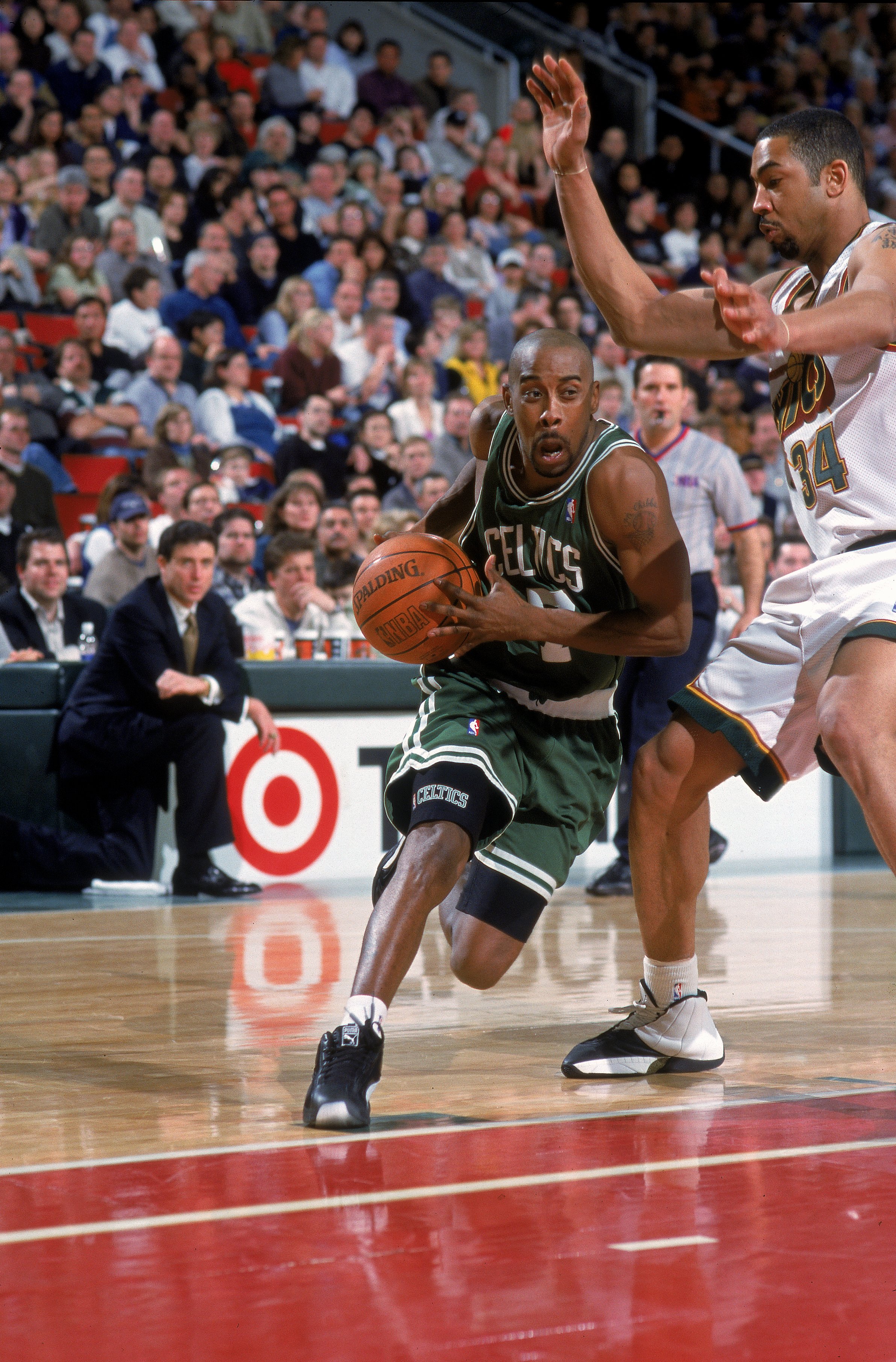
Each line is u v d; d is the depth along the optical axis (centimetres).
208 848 1177
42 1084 510
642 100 3070
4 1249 325
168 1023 633
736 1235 330
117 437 1800
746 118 3180
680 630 497
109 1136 434
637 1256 315
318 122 2539
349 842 1304
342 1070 446
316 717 1288
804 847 1505
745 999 689
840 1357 259
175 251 2164
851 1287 295
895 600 461
